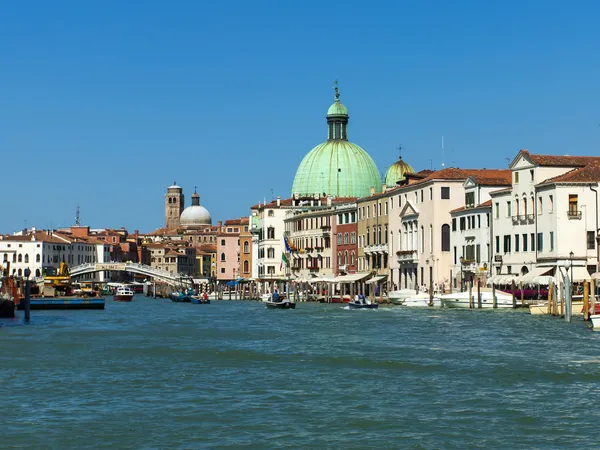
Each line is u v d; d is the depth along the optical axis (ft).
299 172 650.84
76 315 363.15
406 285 431.43
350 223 499.92
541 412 120.47
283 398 131.54
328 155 640.99
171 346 204.23
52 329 266.57
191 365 168.35
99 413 121.39
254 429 111.86
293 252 536.42
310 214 547.49
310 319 305.32
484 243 368.48
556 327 237.86
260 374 155.53
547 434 108.68
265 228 604.08
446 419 116.57
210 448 103.45
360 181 638.53
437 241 399.03
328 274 523.29
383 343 206.08
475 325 251.60
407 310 345.10
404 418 117.29
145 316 353.51
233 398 131.75
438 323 264.31
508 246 350.43
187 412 121.80
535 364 163.02
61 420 117.19
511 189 348.18
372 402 127.95
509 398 130.21
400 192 437.58
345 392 136.05
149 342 216.54
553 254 319.68
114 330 262.67
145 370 161.27
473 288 341.21
